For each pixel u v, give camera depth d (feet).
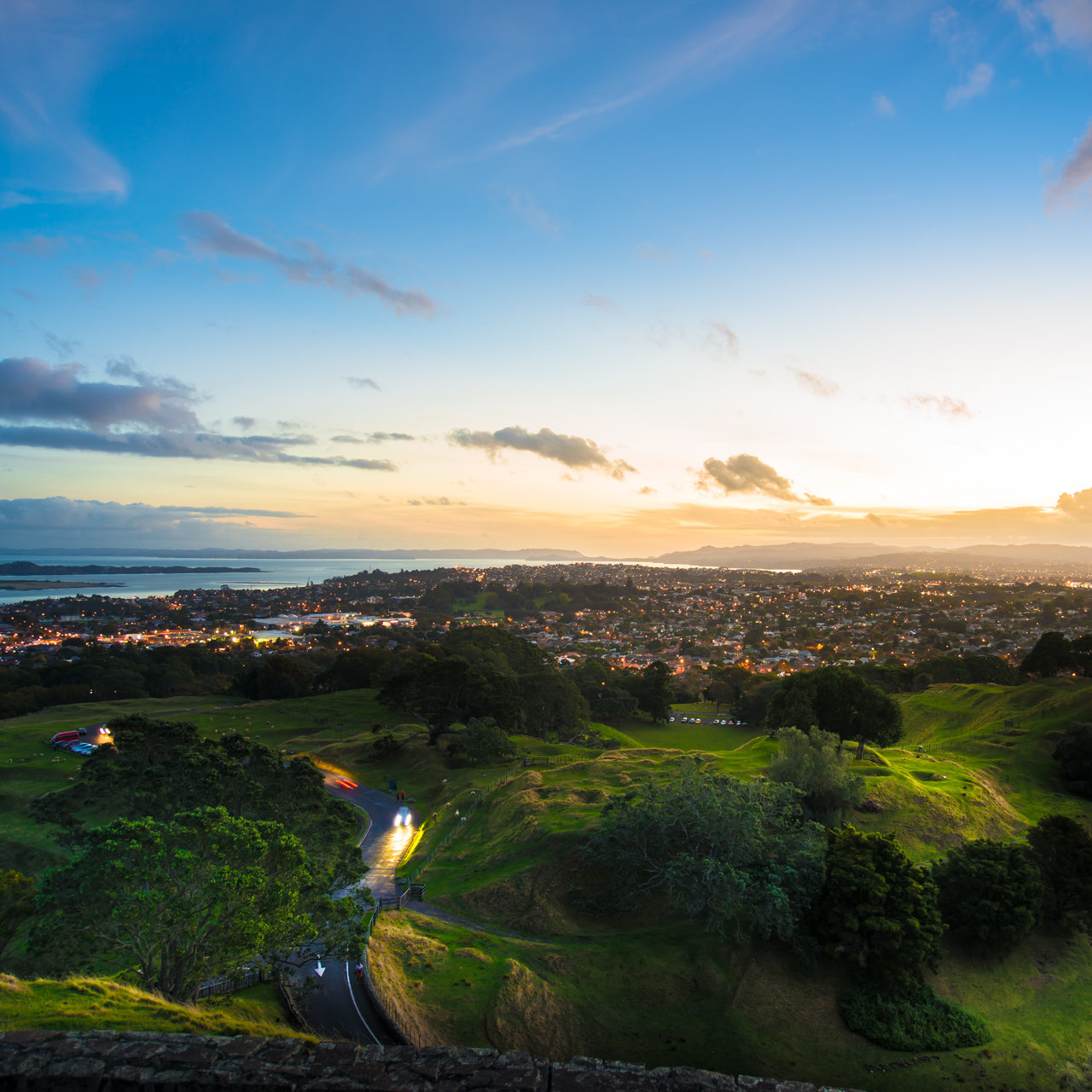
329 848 113.39
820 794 153.38
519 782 197.88
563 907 126.93
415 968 101.14
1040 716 272.72
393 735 284.41
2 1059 31.81
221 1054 32.63
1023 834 164.76
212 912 67.10
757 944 112.98
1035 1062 96.43
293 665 428.97
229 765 118.32
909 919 108.58
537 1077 31.73
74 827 109.81
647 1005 101.24
